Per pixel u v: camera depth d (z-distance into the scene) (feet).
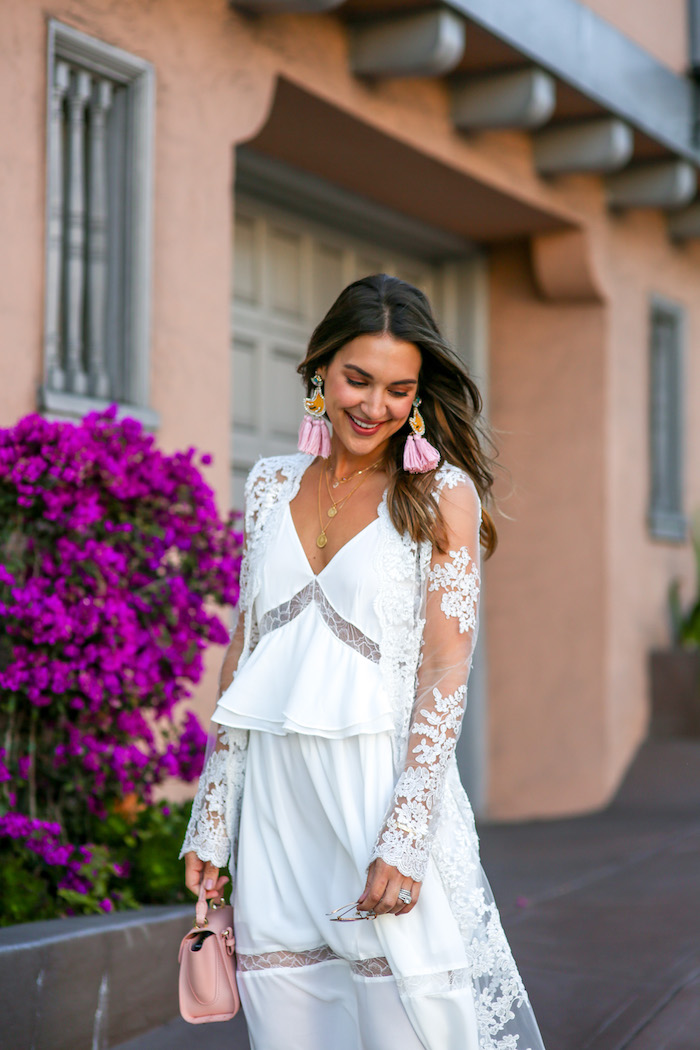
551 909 15.65
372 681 6.71
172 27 15.38
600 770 25.25
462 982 6.64
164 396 15.29
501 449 26.37
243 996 7.13
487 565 26.68
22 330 13.30
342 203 22.24
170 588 12.10
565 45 20.38
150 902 11.76
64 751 11.59
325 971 6.98
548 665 25.96
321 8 16.29
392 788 6.67
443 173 21.25
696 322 30.04
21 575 11.59
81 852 11.18
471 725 26.25
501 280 26.40
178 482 12.34
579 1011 11.44
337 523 7.02
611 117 22.17
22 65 13.28
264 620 7.23
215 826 7.28
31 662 11.14
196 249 15.81
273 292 21.66
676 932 14.26
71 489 11.51
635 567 26.86
